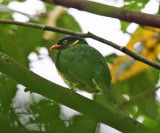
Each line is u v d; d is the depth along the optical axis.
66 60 10.54
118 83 11.57
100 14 7.36
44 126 6.41
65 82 10.92
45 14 12.17
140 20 7.38
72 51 10.73
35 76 7.69
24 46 11.30
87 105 7.89
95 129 6.79
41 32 11.50
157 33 11.07
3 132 6.09
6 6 11.74
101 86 9.74
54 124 6.48
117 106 10.56
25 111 6.55
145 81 11.49
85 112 7.95
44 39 11.65
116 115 7.87
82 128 6.63
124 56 11.66
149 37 11.12
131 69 11.41
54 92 7.81
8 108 6.50
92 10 7.30
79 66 10.24
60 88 7.86
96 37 8.16
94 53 10.59
